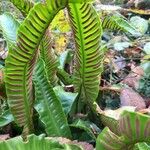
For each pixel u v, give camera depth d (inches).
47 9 10.0
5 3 24.9
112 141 10.3
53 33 18.9
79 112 14.3
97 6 19.4
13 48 10.9
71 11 10.8
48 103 12.7
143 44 19.5
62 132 12.5
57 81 15.4
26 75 11.7
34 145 9.3
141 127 9.7
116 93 15.9
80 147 9.8
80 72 13.2
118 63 18.5
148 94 16.7
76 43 12.2
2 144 9.1
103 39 22.1
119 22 16.1
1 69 13.5
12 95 12.0
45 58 14.5
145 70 17.0
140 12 19.5
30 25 10.4
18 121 12.4
